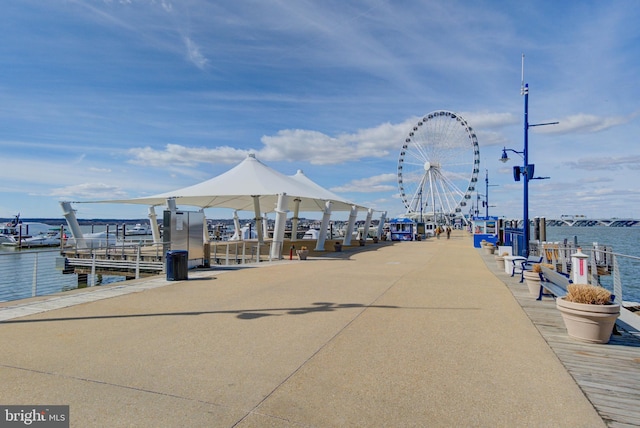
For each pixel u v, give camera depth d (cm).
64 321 720
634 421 371
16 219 7300
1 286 2284
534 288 988
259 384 448
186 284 1141
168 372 480
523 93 1714
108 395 417
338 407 395
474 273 1458
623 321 736
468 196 5838
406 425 362
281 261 1944
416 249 2902
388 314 785
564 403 408
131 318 743
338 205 3641
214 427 354
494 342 609
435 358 536
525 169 1686
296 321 725
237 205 3653
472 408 395
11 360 518
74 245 2459
